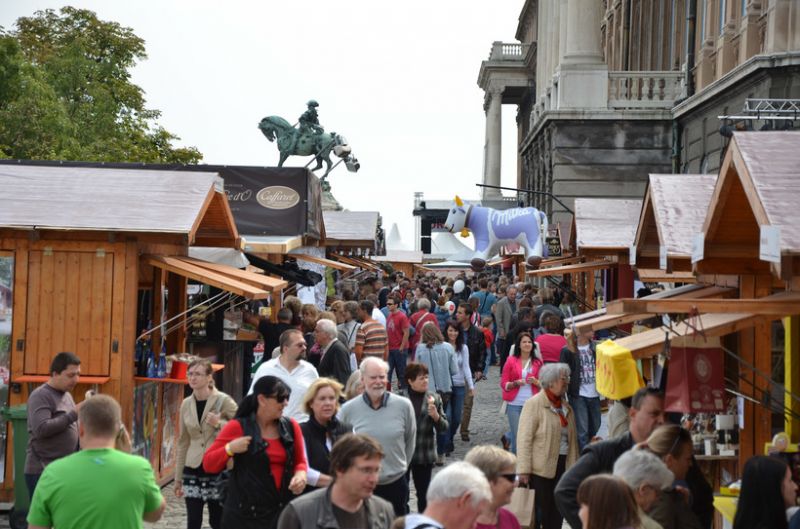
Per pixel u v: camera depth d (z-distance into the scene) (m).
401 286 32.25
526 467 9.31
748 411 8.89
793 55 21.81
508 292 27.17
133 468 6.05
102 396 6.16
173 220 11.60
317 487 7.50
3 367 11.59
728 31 27.69
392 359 18.84
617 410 9.31
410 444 8.64
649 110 36.28
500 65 80.44
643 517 5.63
